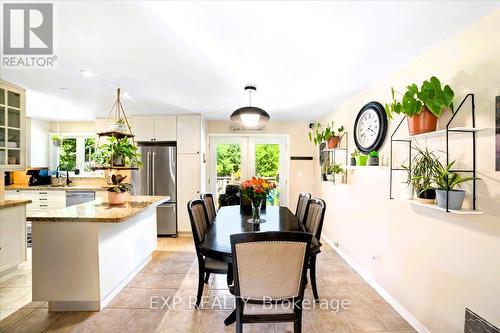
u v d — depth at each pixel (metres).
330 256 3.49
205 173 4.97
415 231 2.01
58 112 4.36
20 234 2.88
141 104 3.79
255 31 1.70
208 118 4.95
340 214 3.55
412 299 2.03
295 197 5.14
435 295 1.80
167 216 4.47
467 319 1.52
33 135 4.89
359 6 1.42
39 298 2.14
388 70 2.34
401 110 1.85
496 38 1.41
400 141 2.18
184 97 3.37
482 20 1.49
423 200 1.73
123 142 2.67
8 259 2.73
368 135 2.76
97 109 4.13
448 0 1.36
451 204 1.49
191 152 4.50
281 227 2.33
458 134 1.63
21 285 2.64
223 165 5.22
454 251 1.65
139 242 2.95
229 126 5.14
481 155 1.48
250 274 1.49
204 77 2.58
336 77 2.54
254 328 1.96
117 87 2.93
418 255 1.98
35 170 4.93
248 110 2.54
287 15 1.52
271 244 1.47
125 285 2.64
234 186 4.38
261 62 2.20
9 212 2.75
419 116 1.75
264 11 1.48
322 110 4.04
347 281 2.75
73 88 2.99
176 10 1.48
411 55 2.02
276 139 5.25
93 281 2.16
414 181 1.83
